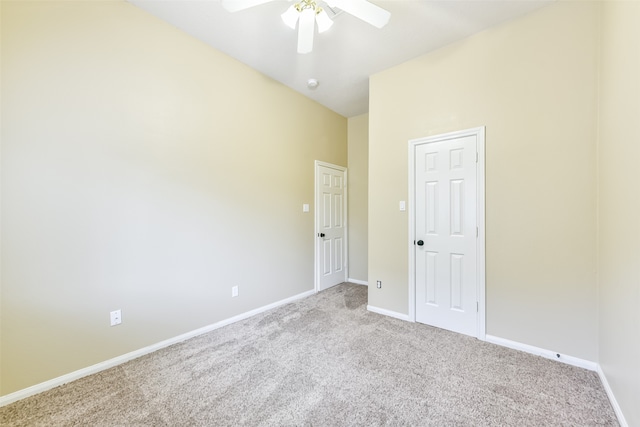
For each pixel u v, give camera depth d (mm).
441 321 2545
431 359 2000
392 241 2863
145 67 2094
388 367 1898
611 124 1557
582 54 1867
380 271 2955
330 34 2318
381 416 1444
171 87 2248
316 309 3076
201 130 2457
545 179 2008
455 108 2432
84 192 1804
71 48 1749
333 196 4074
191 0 1964
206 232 2496
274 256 3146
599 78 1787
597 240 1813
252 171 2902
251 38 2410
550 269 1994
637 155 1216
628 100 1320
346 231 4332
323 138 3867
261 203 2998
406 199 2758
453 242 2463
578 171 1885
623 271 1368
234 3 1532
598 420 1413
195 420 1428
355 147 4285
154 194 2148
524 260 2100
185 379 1776
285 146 3285
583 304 1872
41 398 1593
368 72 2967
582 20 1864
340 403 1544
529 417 1435
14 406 1529
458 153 2426
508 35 2154
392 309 2865
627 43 1336
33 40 1612
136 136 2045
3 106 1524
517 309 2137
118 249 1957
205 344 2250
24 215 1592
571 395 1597
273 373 1837
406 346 2199
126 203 1998
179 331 2299
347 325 2627
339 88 3363
